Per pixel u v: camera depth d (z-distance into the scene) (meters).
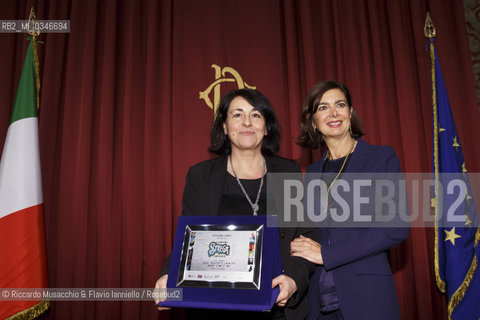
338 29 2.61
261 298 1.12
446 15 2.54
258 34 2.64
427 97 2.48
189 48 2.61
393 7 2.59
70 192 2.43
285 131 2.51
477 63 2.50
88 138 2.47
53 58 2.59
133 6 2.67
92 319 2.35
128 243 2.39
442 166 2.09
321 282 1.40
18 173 2.06
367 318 1.25
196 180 1.55
